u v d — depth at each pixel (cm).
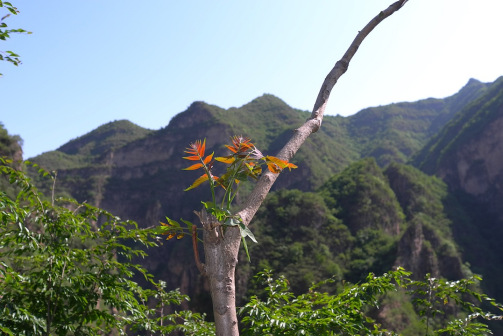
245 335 333
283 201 6334
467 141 10625
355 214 6475
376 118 16862
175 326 484
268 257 5366
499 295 6112
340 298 362
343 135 16338
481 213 9419
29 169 5309
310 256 5431
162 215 11975
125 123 16150
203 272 210
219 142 11975
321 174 10556
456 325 367
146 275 457
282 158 235
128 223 429
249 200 224
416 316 3853
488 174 9950
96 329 427
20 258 427
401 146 14925
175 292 513
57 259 392
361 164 7531
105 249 421
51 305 412
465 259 6700
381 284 368
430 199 7806
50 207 407
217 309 205
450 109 16875
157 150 13200
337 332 348
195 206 11825
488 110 10812
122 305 423
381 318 3816
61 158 13762
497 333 4178
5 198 337
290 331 322
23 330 378
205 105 13362
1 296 393
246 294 4306
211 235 210
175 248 8712
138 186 12569
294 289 4953
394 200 7212
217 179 232
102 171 13000
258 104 14275
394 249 5653
